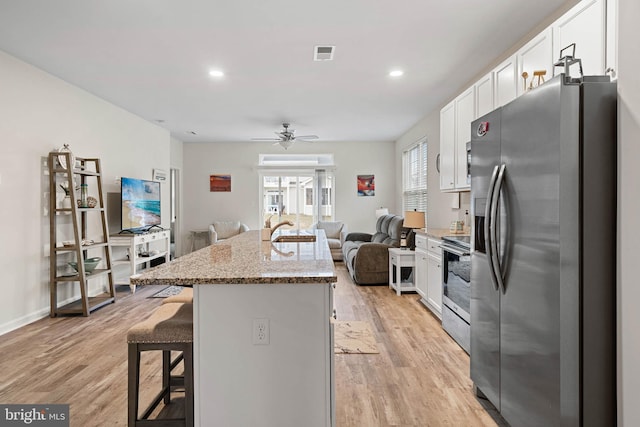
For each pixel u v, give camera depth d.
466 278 3.13
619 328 1.56
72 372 2.82
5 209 3.72
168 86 4.80
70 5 2.84
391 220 6.75
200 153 9.04
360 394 2.49
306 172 9.09
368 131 7.85
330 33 3.35
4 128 3.71
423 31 3.31
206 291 1.77
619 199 1.56
